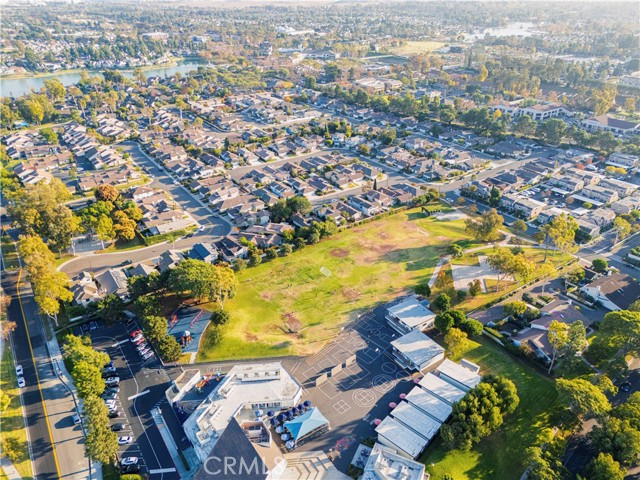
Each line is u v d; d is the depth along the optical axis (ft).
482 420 320.09
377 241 610.65
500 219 577.43
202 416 343.05
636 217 633.61
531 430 336.29
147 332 422.41
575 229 582.35
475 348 421.59
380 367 408.46
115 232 603.26
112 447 313.94
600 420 317.42
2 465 325.01
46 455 332.60
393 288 514.27
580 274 507.30
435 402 357.20
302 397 378.12
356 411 364.79
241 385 373.81
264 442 315.17
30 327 462.60
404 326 447.83
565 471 296.10
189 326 454.81
